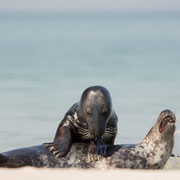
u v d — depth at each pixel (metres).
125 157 44.88
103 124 45.78
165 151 45.25
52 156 44.94
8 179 31.27
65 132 47.09
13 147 56.00
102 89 46.75
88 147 46.19
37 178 31.52
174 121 44.66
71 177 31.88
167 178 32.22
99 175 32.53
